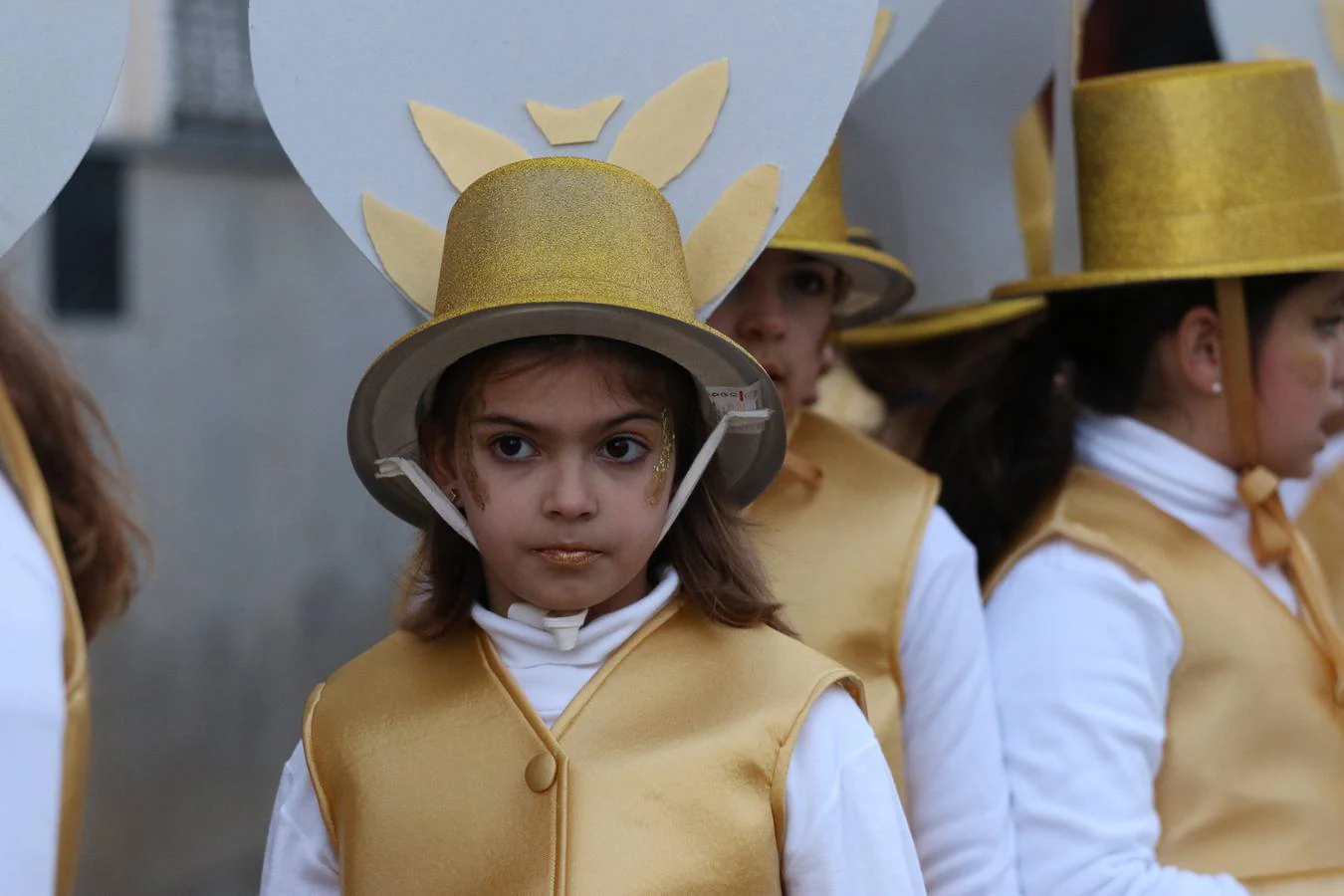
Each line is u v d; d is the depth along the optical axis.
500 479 5.36
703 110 5.83
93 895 19.88
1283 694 7.04
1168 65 10.89
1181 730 6.96
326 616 21.31
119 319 20.30
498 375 5.29
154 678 20.56
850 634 7.09
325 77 5.76
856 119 8.01
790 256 7.38
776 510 7.40
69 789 4.86
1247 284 7.31
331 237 21.25
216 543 20.86
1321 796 6.98
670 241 5.40
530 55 5.81
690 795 5.23
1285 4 10.34
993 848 6.84
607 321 5.21
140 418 20.44
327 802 5.60
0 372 5.62
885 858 5.38
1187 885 6.52
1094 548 7.15
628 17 5.82
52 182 5.35
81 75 5.36
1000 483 7.82
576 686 5.54
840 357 9.68
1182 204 7.33
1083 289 7.73
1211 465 7.43
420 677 5.72
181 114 20.59
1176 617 7.02
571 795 5.23
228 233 20.75
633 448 5.42
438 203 5.79
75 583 5.82
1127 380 7.61
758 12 5.82
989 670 7.17
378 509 21.48
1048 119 8.33
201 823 20.56
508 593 5.70
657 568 5.86
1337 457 9.37
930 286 8.57
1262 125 7.32
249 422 20.98
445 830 5.32
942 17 8.05
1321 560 9.16
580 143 5.81
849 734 5.50
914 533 7.29
